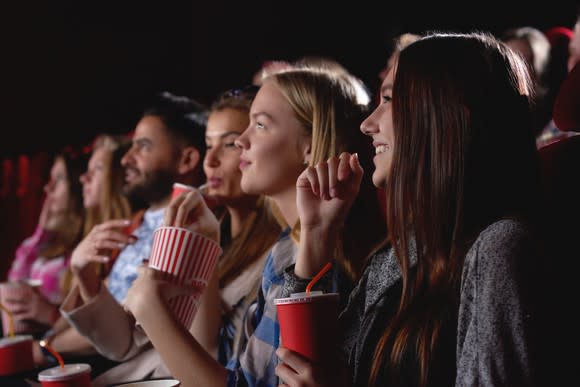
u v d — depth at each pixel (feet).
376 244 4.84
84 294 5.89
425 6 11.46
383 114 3.78
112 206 8.91
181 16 15.65
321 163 3.95
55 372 4.51
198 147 7.89
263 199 5.90
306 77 5.05
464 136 3.24
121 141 9.09
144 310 4.55
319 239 3.94
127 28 16.31
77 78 16.76
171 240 4.66
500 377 2.74
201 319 5.41
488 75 3.28
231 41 14.76
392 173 3.48
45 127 16.53
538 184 3.29
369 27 12.21
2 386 5.66
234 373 4.44
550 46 8.04
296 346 3.27
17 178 13.96
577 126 3.66
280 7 13.56
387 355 3.34
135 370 6.01
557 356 2.82
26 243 10.87
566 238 3.34
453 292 3.18
